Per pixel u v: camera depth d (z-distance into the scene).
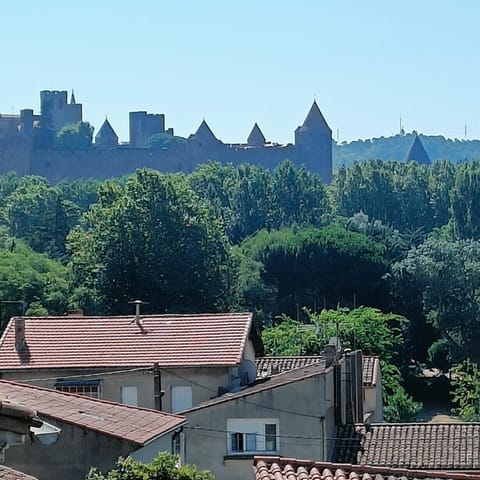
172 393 87.88
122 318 95.06
